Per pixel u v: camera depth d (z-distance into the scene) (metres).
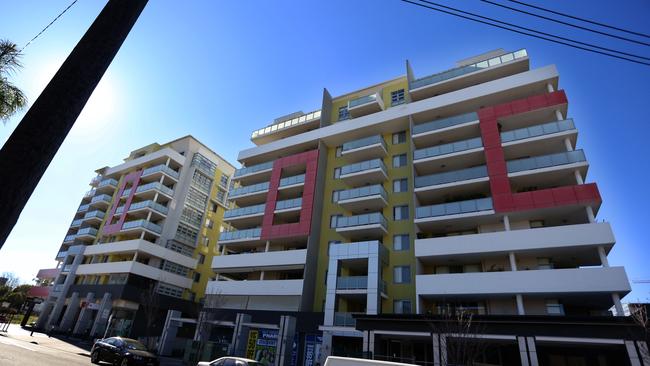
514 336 19.33
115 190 56.75
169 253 46.59
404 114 34.19
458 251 25.75
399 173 33.84
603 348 21.30
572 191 24.20
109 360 19.53
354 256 28.81
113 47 3.74
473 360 18.78
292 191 38.47
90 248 49.06
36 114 3.18
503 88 30.12
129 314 42.62
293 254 33.66
